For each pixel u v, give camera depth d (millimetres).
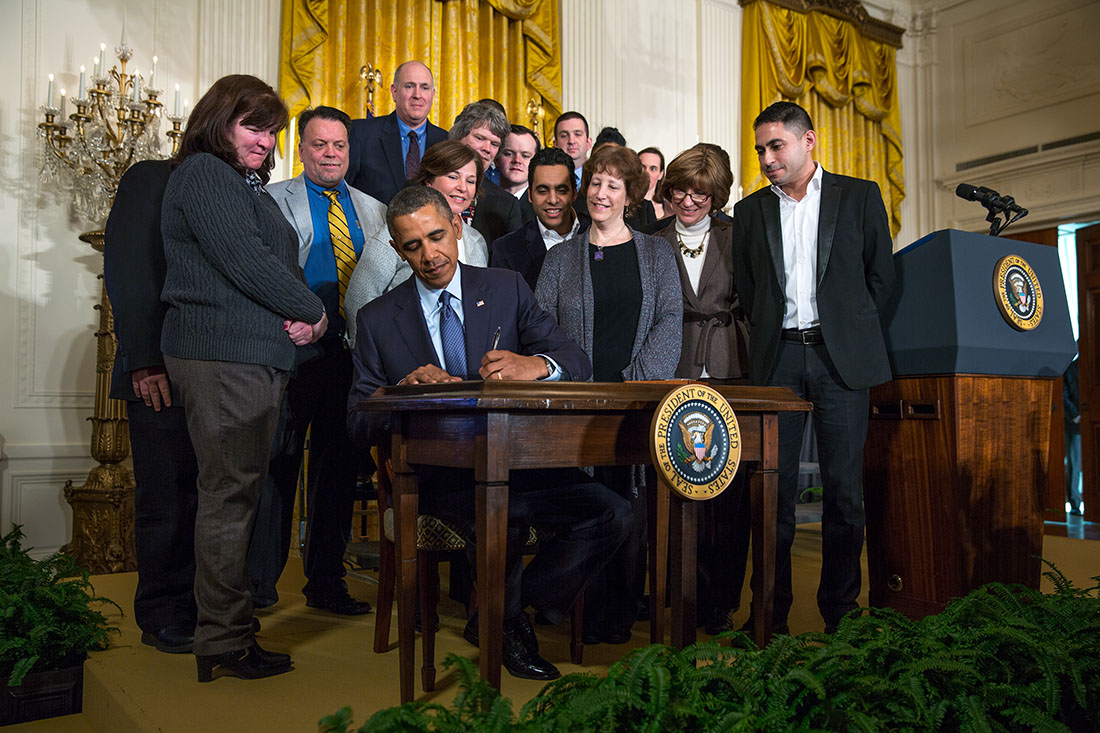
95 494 4152
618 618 2418
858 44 8117
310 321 2209
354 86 5516
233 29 5199
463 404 1610
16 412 4512
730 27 7516
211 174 2119
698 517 2627
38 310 4570
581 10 6559
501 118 3496
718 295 2799
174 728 1748
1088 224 7637
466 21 5926
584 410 1725
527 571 2088
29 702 2217
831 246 2482
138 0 4891
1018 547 2529
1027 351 2516
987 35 8242
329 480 2871
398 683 2074
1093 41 7500
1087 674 1816
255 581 2723
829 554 2484
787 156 2490
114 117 4660
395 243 2195
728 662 1787
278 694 1982
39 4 4602
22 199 4539
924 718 1586
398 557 1902
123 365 2426
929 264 2439
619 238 2693
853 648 1648
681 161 2805
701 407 1757
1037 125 7855
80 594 2406
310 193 2984
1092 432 7449
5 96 4512
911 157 8750
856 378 2402
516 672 2072
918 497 2486
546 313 2355
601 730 1418
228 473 2098
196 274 2125
